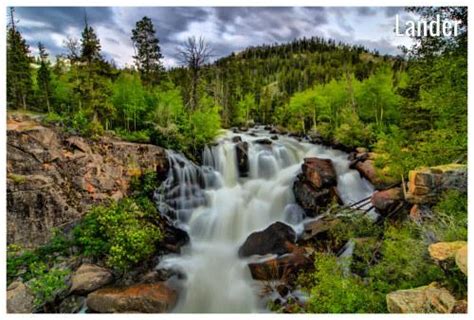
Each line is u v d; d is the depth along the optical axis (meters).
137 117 13.73
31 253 8.66
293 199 12.59
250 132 23.30
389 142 11.13
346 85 21.48
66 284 8.06
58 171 9.59
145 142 12.75
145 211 10.47
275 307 7.62
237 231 11.42
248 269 8.86
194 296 8.38
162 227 10.54
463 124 8.14
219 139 16.03
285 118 27.12
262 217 11.96
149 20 15.45
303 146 17.55
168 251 9.88
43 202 9.07
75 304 7.77
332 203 11.24
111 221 9.11
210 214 11.95
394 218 9.00
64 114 11.37
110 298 7.54
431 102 8.67
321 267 6.98
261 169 14.52
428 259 5.88
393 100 17.30
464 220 6.05
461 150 8.32
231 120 28.05
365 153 13.82
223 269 9.36
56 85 13.71
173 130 13.48
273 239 9.70
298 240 10.05
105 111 13.35
